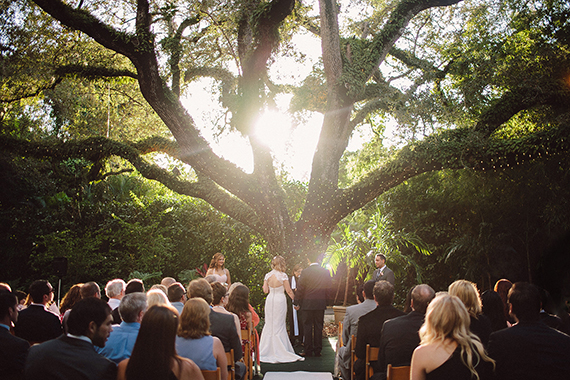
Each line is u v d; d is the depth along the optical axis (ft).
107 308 9.46
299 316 32.19
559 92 31.12
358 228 44.93
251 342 21.33
